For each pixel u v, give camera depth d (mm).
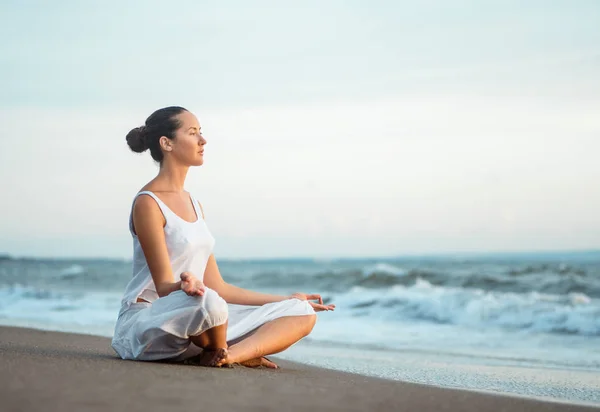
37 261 42656
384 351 6750
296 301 3834
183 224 3643
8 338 5551
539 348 7445
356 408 2447
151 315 3459
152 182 3729
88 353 4117
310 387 2910
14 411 2047
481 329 9398
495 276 18953
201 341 3451
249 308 3803
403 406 2580
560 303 11062
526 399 3125
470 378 4566
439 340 8180
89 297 15797
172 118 3736
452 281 18469
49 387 2428
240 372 3299
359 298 12086
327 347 7121
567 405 3012
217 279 3943
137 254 3707
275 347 3695
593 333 8922
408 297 11633
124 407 2191
